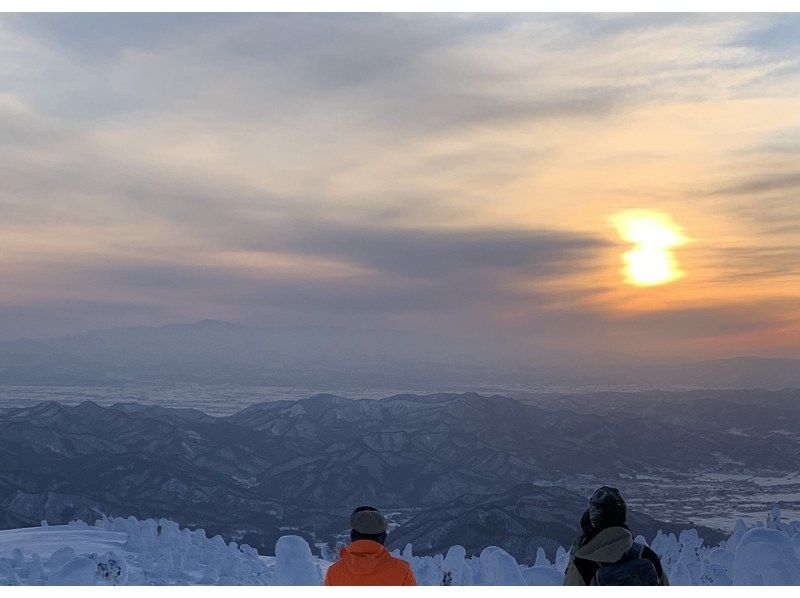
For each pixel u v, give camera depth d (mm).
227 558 12016
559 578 10289
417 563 10812
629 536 4902
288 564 10633
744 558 9328
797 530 11453
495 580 10258
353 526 5645
